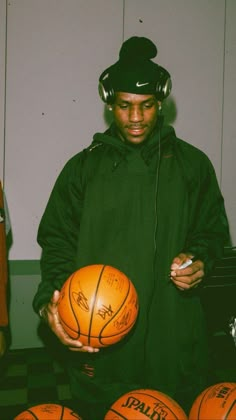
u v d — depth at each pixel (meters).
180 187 1.11
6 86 2.46
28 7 2.44
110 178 1.10
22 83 2.48
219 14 2.66
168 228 1.09
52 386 2.17
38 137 2.54
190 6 2.61
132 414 0.97
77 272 0.99
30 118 2.51
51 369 2.37
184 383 1.10
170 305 1.08
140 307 1.06
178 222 1.09
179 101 2.67
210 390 1.07
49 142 2.55
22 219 2.56
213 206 1.17
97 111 2.59
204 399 1.05
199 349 1.14
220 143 2.76
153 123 1.07
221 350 2.59
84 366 1.10
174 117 2.67
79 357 1.11
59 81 2.52
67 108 2.55
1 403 1.98
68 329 0.95
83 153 1.15
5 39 2.43
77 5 2.49
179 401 1.11
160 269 1.09
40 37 2.47
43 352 2.54
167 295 1.08
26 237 2.58
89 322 0.92
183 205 1.10
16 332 2.50
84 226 1.08
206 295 1.79
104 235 1.09
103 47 2.54
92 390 1.10
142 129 1.04
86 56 2.54
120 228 1.08
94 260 1.09
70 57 2.52
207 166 1.18
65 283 1.00
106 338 0.94
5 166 2.51
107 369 1.09
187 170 1.13
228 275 1.79
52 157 2.57
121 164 1.11
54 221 1.17
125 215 1.09
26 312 2.50
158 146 1.12
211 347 2.53
